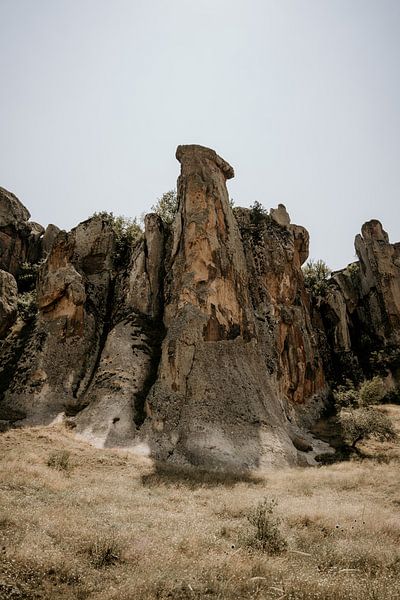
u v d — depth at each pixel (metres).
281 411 30.89
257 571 8.28
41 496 13.09
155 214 37.97
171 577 7.65
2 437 21.80
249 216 43.44
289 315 38.34
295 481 19.69
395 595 7.41
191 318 29.84
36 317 33.22
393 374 43.38
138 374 28.88
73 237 34.16
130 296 33.88
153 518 11.68
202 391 27.23
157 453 23.75
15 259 46.59
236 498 15.40
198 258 32.19
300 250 45.34
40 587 7.19
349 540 10.88
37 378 28.77
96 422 25.53
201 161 35.75
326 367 43.41
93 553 8.62
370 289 50.41
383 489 17.91
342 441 30.75
